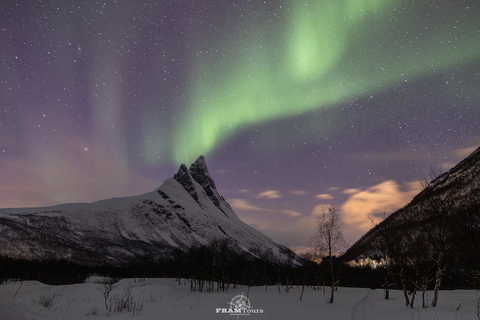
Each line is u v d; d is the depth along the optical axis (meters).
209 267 72.62
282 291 56.25
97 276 105.00
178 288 61.53
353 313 27.03
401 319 21.59
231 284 71.25
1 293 30.47
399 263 28.61
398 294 42.31
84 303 38.81
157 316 28.75
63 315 26.22
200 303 39.47
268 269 82.00
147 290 55.59
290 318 25.83
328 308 31.05
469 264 28.28
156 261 190.88
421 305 28.05
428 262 27.58
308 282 65.88
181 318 27.53
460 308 24.98
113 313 31.02
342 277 62.97
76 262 164.75
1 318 19.55
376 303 32.47
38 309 25.28
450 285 43.97
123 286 63.06
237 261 89.19
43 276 85.12
